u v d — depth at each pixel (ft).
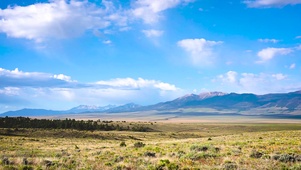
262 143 111.75
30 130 350.43
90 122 586.45
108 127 545.44
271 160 70.03
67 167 70.38
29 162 77.15
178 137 418.72
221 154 82.02
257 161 69.21
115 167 67.51
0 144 174.09
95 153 108.78
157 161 73.77
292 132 201.26
